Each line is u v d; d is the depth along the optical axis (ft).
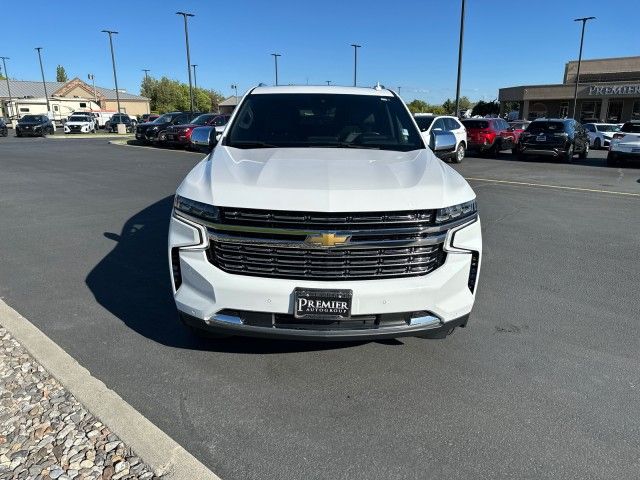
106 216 25.05
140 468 7.68
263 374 10.57
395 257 9.48
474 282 10.36
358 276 9.40
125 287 15.30
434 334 10.20
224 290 9.45
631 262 18.85
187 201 9.88
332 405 9.57
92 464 7.72
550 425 9.08
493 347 11.97
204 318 9.74
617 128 95.86
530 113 183.52
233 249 9.49
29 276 16.19
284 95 14.85
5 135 119.55
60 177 39.45
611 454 8.35
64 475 7.46
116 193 32.01
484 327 13.06
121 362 10.94
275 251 9.33
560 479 7.79
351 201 9.16
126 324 12.78
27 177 39.24
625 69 176.55
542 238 22.17
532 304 14.66
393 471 7.90
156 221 24.02
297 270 9.37
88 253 18.70
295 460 8.09
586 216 27.04
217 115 75.46
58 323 12.78
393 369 10.89
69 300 14.25
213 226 9.48
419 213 9.46
